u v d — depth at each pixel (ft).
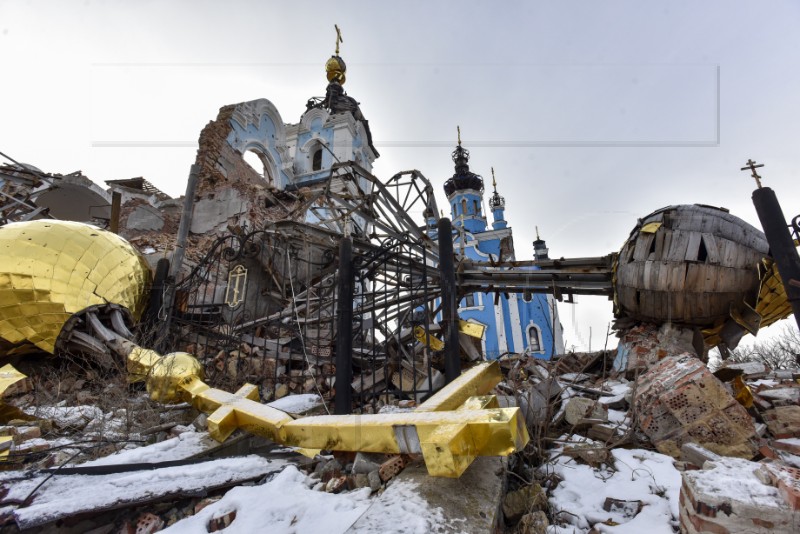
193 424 14.98
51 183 52.75
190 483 9.45
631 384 21.06
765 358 48.65
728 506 6.03
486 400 9.46
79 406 18.76
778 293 22.45
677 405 13.34
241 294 33.88
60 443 13.51
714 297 23.68
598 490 10.52
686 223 24.58
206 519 7.98
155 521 8.71
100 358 25.22
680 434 13.10
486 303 91.45
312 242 37.60
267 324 32.37
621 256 27.48
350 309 20.16
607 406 17.34
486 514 7.17
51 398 20.93
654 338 25.25
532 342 85.97
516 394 15.29
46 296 24.80
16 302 24.14
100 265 27.84
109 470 10.01
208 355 31.04
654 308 25.34
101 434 14.16
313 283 41.32
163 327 30.27
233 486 9.96
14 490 8.68
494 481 8.57
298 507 8.10
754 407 16.53
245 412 12.82
